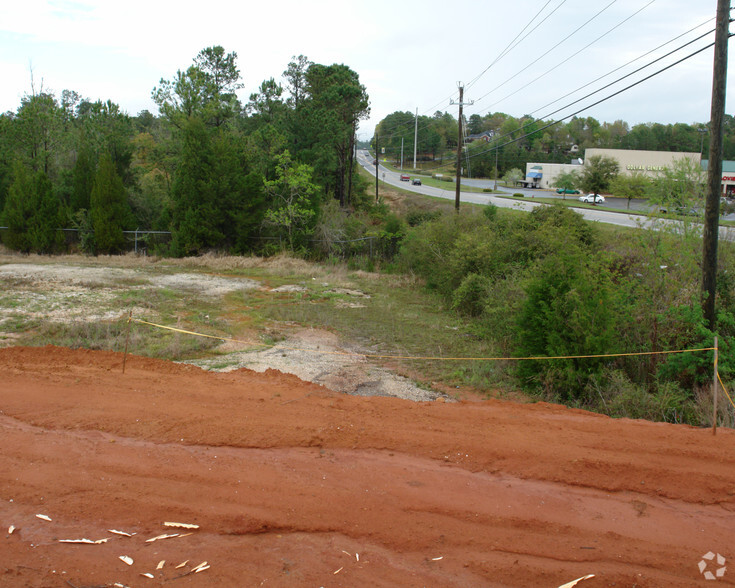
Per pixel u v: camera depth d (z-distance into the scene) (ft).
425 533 14.90
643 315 37.40
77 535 14.35
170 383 27.71
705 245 35.47
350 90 156.25
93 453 19.17
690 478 17.99
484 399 32.99
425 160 419.54
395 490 17.11
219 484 17.19
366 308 62.23
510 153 330.54
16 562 13.10
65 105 134.21
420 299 70.28
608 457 19.42
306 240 106.32
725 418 27.37
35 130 113.09
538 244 64.28
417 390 33.86
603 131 414.00
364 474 18.11
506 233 71.10
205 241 101.76
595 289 35.94
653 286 37.45
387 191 240.12
